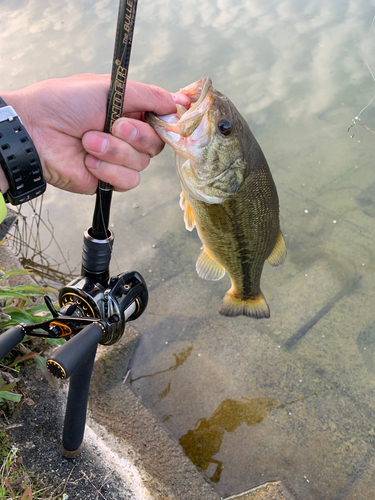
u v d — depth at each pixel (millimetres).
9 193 298
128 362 733
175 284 883
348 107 1248
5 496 446
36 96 318
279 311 825
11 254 882
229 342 773
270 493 562
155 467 565
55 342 618
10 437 527
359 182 1058
